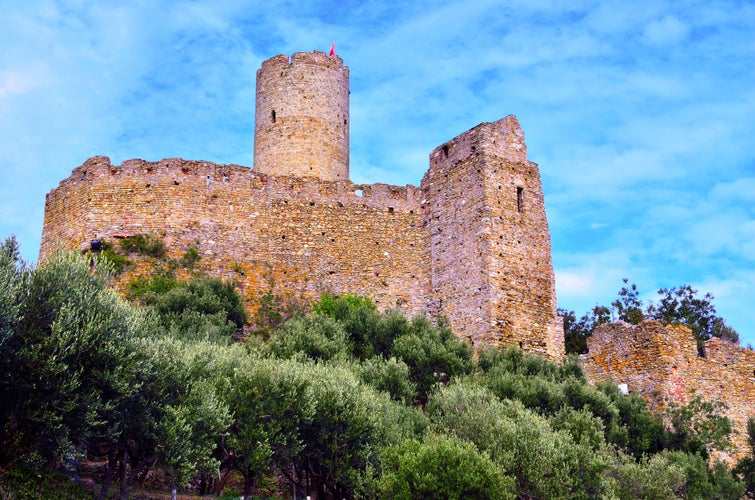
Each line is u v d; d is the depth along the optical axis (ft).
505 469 92.22
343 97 178.91
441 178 161.79
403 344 128.98
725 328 208.33
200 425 84.07
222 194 151.53
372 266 156.87
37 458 76.48
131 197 147.43
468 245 151.53
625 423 125.90
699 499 112.06
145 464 82.17
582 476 95.91
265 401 90.38
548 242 155.84
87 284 85.81
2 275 79.51
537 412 114.32
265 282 148.77
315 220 156.46
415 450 90.53
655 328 138.21
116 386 78.79
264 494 104.17
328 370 101.35
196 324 125.18
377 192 162.61
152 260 143.23
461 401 104.73
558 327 150.82
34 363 75.92
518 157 158.30
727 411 137.90
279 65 176.24
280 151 170.19
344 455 92.12
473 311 146.82
